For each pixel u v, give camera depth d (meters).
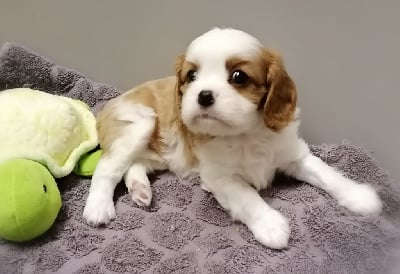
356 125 0.36
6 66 0.41
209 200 0.32
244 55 0.28
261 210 0.29
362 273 0.27
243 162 0.32
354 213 0.31
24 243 0.29
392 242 0.29
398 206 0.32
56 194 0.30
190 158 0.34
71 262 0.28
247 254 0.28
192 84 0.28
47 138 0.32
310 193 0.32
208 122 0.27
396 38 0.32
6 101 0.33
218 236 0.29
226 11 0.36
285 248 0.28
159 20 0.39
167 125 0.35
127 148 0.34
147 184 0.33
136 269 0.27
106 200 0.32
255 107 0.28
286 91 0.30
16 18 0.42
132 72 0.42
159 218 0.31
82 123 0.36
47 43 0.43
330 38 0.34
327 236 0.29
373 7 0.32
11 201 0.28
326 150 0.35
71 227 0.30
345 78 0.35
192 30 0.38
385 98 0.34
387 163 0.36
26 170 0.29
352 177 0.34
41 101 0.34
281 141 0.32
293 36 0.35
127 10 0.40
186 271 0.27
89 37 0.42
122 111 0.36
